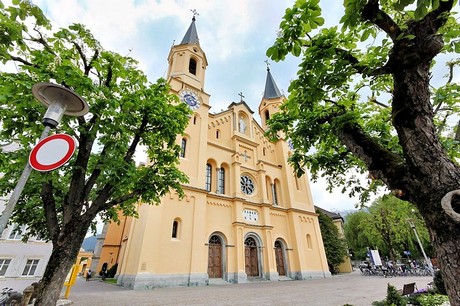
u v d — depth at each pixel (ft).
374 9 12.19
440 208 10.71
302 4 12.05
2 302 29.17
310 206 95.25
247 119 97.50
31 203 32.35
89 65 23.70
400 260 118.01
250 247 71.87
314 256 83.97
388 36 13.66
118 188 25.94
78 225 20.63
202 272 56.39
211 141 81.25
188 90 79.92
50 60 19.06
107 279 91.40
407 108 12.57
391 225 94.22
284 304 31.81
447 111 20.77
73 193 21.74
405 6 8.25
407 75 12.48
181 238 57.11
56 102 13.79
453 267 10.00
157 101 25.48
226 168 79.97
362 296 36.60
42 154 11.54
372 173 15.55
